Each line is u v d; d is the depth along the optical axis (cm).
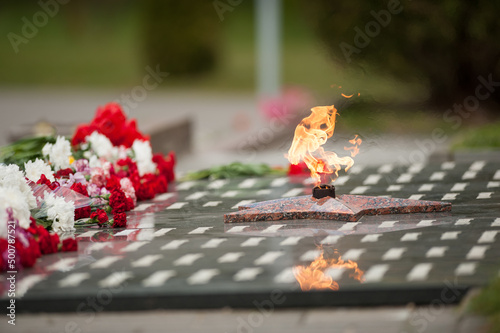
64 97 3005
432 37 1839
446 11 1778
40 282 664
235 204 957
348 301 625
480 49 1858
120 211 875
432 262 679
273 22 2505
